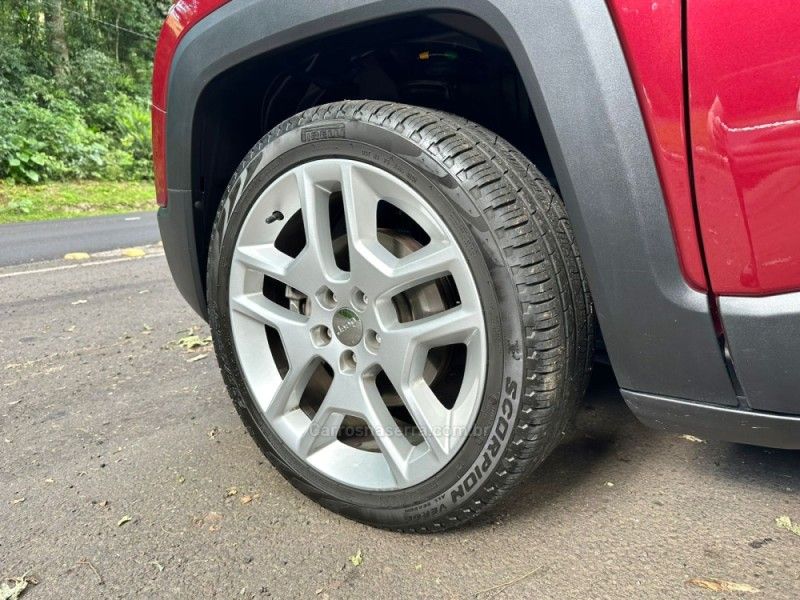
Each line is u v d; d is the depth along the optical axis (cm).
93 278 541
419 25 153
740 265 112
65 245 762
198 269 206
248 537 161
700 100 109
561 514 161
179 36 182
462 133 142
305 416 177
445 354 168
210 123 190
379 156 145
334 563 148
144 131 1769
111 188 1466
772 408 117
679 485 172
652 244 120
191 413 244
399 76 186
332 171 154
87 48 1972
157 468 200
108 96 1872
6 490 191
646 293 123
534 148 193
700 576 136
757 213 108
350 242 153
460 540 154
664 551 145
